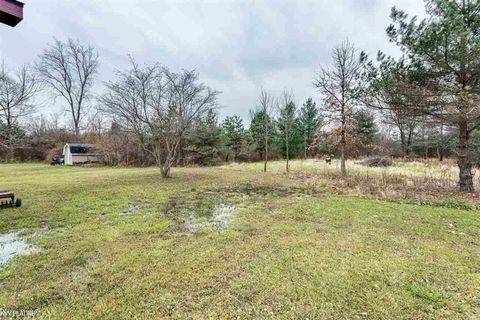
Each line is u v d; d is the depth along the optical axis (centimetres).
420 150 2288
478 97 605
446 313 207
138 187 857
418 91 677
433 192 710
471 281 254
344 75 1106
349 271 275
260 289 241
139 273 273
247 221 473
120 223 459
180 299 227
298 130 2528
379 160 1554
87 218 489
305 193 766
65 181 983
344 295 231
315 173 1216
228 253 325
